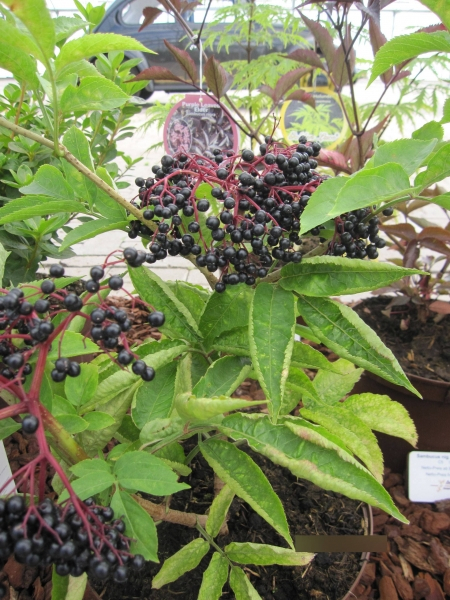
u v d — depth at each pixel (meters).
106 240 1.06
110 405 0.29
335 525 0.38
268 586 0.35
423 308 0.56
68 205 0.27
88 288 0.21
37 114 0.60
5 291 0.21
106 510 0.20
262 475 0.25
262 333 0.26
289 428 0.26
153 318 0.23
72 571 0.19
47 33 0.21
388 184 0.22
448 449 0.49
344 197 0.22
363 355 0.25
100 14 0.47
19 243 0.51
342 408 0.34
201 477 0.41
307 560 0.28
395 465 0.52
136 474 0.21
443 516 0.45
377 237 0.29
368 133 0.52
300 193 0.27
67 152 0.26
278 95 0.54
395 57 0.26
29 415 0.19
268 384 0.24
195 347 0.32
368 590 0.40
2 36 0.21
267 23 0.68
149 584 0.33
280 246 0.26
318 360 0.29
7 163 0.53
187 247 0.28
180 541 0.36
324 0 0.45
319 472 0.24
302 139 0.30
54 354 0.24
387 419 0.36
